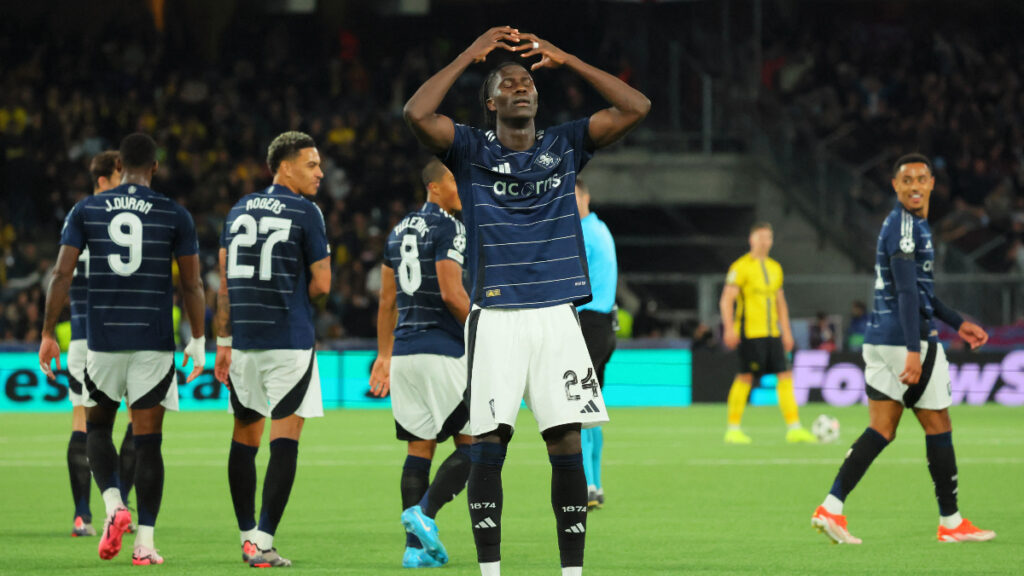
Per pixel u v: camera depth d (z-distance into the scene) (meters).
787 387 28.72
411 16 65.00
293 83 61.78
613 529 15.34
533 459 24.70
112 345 12.75
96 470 12.77
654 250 56.38
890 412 14.03
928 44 65.56
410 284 12.84
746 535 14.81
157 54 62.03
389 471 22.56
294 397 12.55
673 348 44.19
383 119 59.59
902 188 14.02
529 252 9.72
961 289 45.06
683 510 17.22
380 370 13.29
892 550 13.55
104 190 14.55
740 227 56.56
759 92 57.72
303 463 24.06
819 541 14.28
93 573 11.96
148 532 12.64
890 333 13.94
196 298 13.26
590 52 62.47
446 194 12.89
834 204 54.16
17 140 55.62
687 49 58.38
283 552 13.48
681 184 54.97
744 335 28.41
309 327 12.74
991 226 55.16
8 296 46.44
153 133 57.56
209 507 17.56
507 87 9.78
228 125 58.56
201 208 54.31
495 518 9.83
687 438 29.67
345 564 12.62
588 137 10.02
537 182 9.77
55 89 57.31
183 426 33.41
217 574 11.94
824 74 64.00
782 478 21.27
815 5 66.81
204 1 63.06
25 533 15.01
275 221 12.66
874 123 60.62
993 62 65.25
